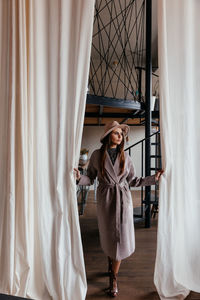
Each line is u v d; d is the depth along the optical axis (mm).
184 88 1762
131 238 1770
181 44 1753
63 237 1638
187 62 1764
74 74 1650
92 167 1878
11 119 1544
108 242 1717
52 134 1673
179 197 1791
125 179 1852
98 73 5715
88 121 5320
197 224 1852
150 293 1793
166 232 1713
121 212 1727
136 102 3379
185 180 1781
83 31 1603
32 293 1607
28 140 1625
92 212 4199
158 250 1706
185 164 1777
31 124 1626
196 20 1803
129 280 1978
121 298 1728
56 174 1642
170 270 1711
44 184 1651
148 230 3301
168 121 1717
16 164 1617
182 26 1749
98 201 1789
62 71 1626
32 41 1608
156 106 4371
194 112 1825
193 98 1816
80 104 1641
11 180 1540
